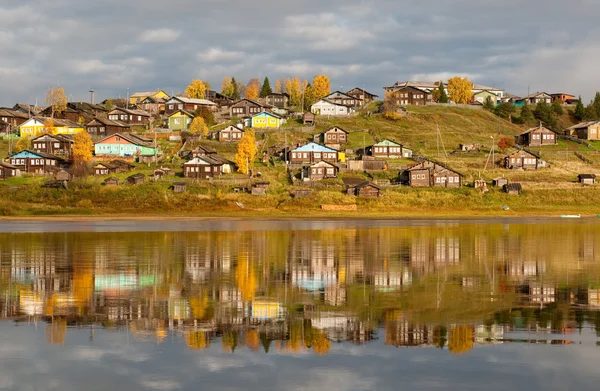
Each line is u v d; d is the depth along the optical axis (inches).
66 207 4318.4
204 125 6505.9
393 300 1437.0
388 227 3427.7
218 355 1034.7
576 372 949.8
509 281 1680.6
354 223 3713.1
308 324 1221.1
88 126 6471.5
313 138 6363.2
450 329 1181.1
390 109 7628.0
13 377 932.0
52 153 5728.3
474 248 2409.0
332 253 2258.9
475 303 1397.6
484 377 932.6
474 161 5743.1
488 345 1080.2
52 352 1044.5
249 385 904.3
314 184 4879.4
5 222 3695.9
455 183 4992.6
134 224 3582.7
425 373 949.2
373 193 4685.0
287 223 3700.8
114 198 4463.6
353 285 1625.2
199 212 4323.3
